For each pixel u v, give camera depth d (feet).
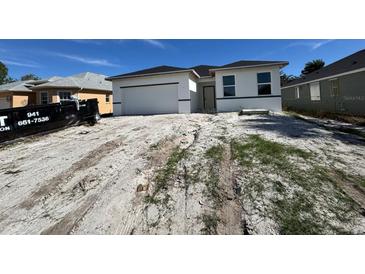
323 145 19.92
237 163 16.53
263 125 29.63
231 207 11.57
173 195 13.07
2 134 26.12
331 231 9.56
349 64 49.96
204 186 13.73
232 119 35.81
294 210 10.89
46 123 30.58
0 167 19.44
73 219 11.63
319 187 12.73
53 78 77.82
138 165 17.65
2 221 11.87
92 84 74.95
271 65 46.24
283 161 16.28
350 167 15.15
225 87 49.26
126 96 53.26
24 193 14.61
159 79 50.72
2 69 153.89
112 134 28.55
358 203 11.21
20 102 69.15
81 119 35.35
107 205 12.59
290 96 76.74
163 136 25.59
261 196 12.18
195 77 56.90
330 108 53.52
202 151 19.66
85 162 19.11
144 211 11.80
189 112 49.11
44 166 18.89
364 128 28.53
